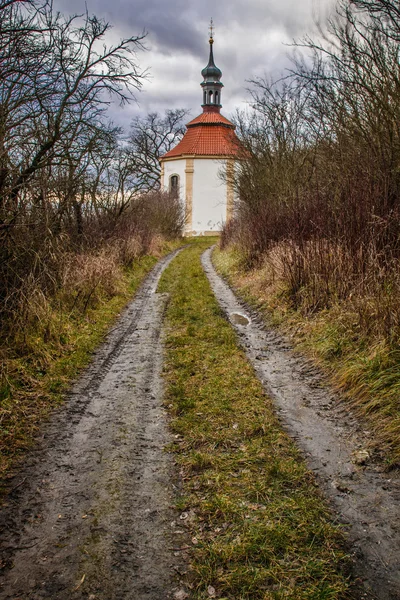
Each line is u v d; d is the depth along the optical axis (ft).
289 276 28.71
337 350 18.93
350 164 28.37
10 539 9.53
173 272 48.91
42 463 12.37
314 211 30.50
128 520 10.08
